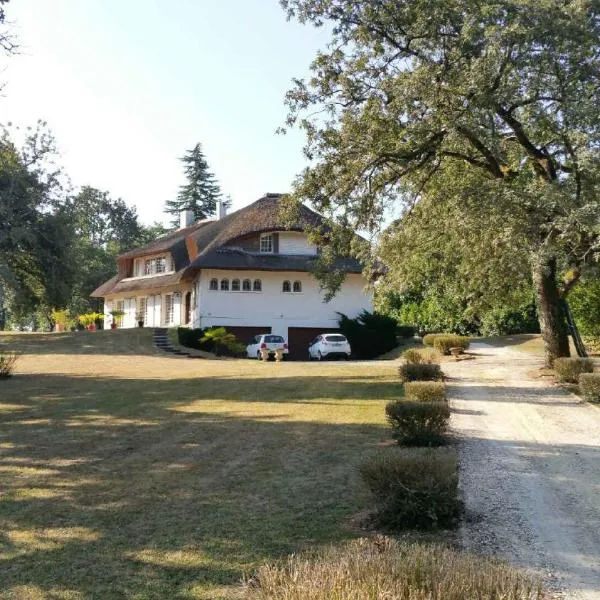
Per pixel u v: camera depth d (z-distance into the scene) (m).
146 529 6.97
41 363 29.80
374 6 17.64
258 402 16.27
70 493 8.35
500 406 15.40
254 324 40.66
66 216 33.03
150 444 11.30
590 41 16.42
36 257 32.28
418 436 10.84
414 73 16.58
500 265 21.22
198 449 10.85
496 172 20.39
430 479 6.91
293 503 7.81
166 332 41.97
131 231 81.25
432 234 22.86
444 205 22.12
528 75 17.05
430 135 18.02
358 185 18.98
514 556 6.16
